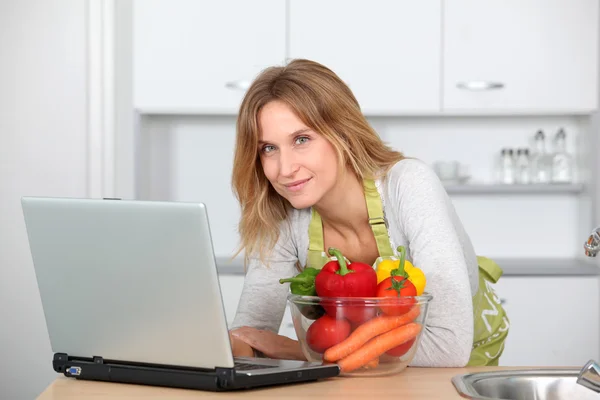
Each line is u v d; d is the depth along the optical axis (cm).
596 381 115
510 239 384
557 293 333
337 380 128
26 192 335
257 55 349
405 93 349
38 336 328
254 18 349
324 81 150
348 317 127
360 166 157
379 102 349
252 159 152
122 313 122
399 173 157
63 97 335
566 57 347
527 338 333
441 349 139
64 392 120
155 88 350
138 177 354
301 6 348
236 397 115
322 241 166
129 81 349
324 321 128
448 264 143
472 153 381
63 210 121
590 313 332
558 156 363
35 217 124
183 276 114
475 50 348
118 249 118
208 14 349
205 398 115
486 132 380
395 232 159
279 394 117
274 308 168
